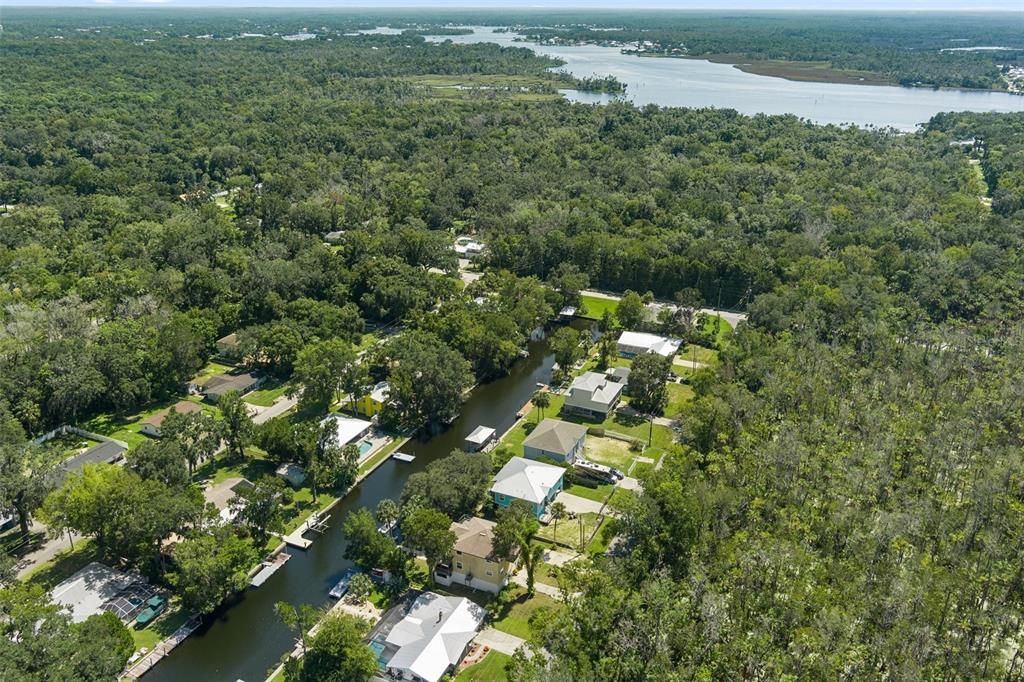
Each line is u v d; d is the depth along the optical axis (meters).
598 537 92.94
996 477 92.75
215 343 143.75
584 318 169.38
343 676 68.88
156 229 187.00
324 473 101.69
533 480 98.94
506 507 97.75
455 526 90.31
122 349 125.00
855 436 107.31
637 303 158.25
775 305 149.25
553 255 185.38
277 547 90.75
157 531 81.44
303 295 159.12
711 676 66.50
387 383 127.38
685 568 83.00
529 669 64.62
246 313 152.12
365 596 80.88
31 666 62.25
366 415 123.81
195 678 72.69
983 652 71.25
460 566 85.31
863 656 67.44
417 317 149.25
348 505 101.19
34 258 167.62
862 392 117.81
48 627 66.50
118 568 86.38
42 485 91.00
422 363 120.88
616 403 129.00
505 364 143.25
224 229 188.75
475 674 72.50
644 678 65.50
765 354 128.62
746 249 175.38
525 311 152.00
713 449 104.06
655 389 125.88
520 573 87.25
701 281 172.25
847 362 126.75
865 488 93.75
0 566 77.50
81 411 121.31
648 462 110.50
